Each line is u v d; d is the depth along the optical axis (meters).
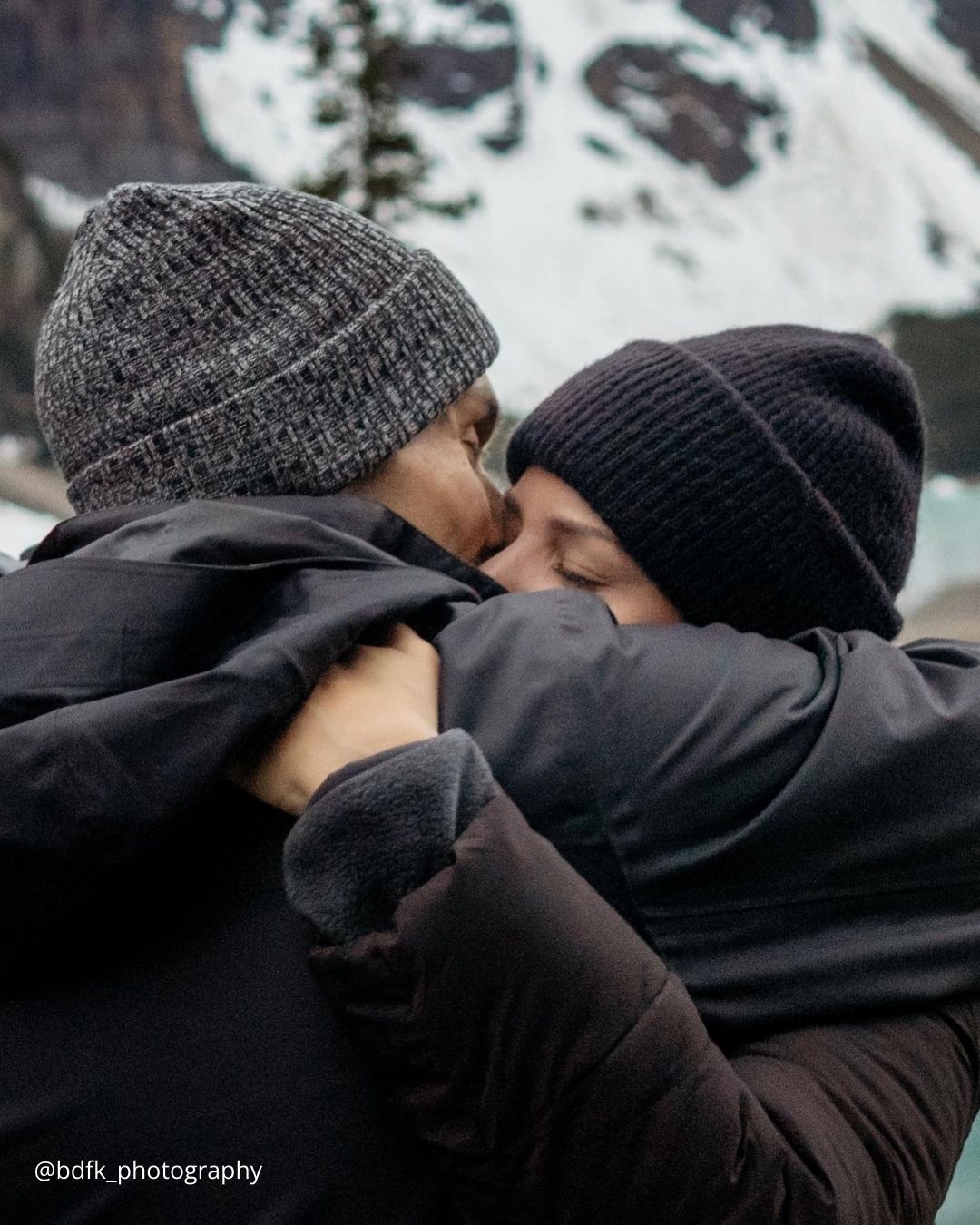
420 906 0.71
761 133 176.62
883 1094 0.82
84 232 1.13
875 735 0.88
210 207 1.07
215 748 0.75
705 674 0.91
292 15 152.75
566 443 1.20
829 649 0.96
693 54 178.75
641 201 168.75
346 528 1.00
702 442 1.17
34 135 120.94
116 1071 0.80
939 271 165.25
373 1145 0.78
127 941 0.83
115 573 0.83
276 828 0.85
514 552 1.24
